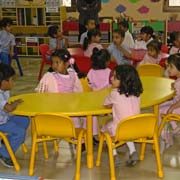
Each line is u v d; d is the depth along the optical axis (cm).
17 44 868
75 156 315
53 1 838
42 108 264
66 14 866
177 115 303
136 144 335
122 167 291
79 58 460
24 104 277
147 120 250
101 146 288
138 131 252
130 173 280
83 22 753
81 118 310
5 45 636
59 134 254
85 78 350
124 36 497
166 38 782
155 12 838
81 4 748
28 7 852
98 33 498
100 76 340
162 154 314
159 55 453
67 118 243
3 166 294
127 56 467
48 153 323
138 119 245
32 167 274
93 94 301
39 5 852
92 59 344
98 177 274
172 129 347
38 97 295
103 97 291
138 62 473
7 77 276
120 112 259
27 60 840
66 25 819
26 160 307
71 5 862
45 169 290
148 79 348
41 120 252
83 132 270
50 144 344
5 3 854
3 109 265
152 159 305
